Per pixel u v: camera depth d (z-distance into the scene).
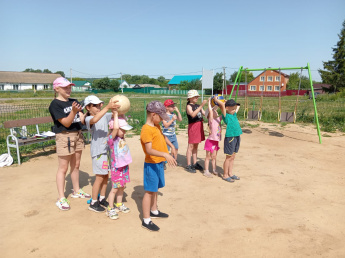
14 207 4.36
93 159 4.10
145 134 3.44
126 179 4.05
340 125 12.44
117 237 3.53
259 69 11.39
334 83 50.22
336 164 6.78
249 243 3.39
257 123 13.44
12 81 70.25
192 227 3.78
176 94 67.06
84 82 87.31
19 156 6.66
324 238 3.51
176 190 5.10
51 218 4.02
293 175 5.94
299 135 10.51
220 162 6.96
